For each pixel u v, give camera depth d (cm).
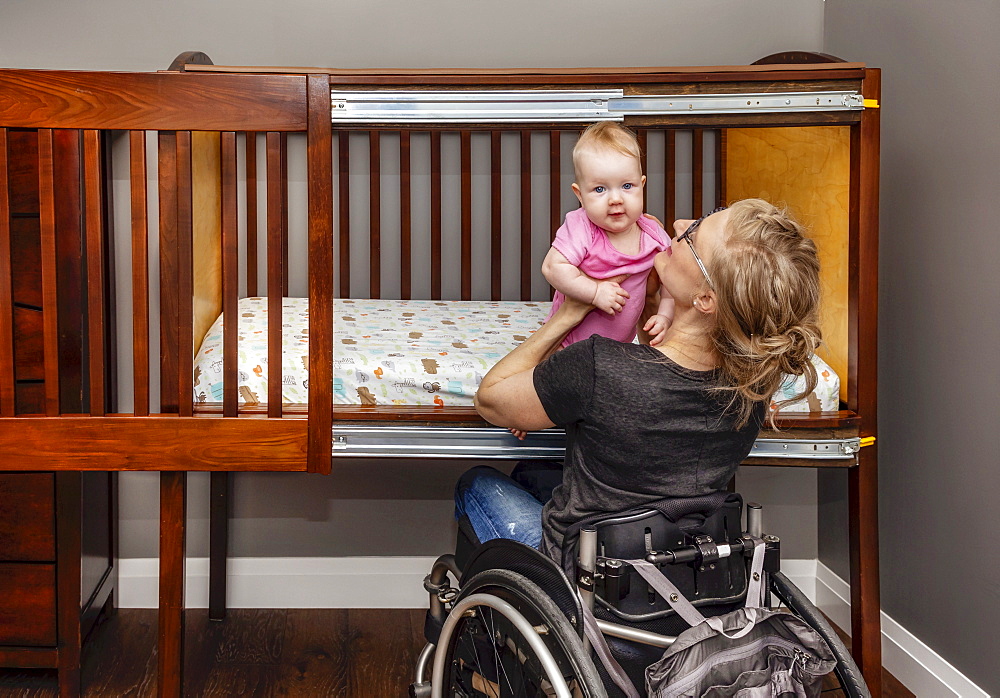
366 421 154
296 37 224
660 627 120
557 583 116
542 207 235
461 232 233
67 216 165
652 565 117
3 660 174
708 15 230
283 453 152
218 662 194
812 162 185
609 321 147
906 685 185
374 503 228
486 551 133
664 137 233
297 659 196
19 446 150
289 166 226
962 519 167
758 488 235
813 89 147
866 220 153
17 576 172
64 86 143
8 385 151
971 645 165
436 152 227
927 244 177
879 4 196
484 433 154
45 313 149
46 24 216
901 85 186
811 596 236
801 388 158
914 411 183
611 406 118
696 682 110
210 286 195
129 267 212
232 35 222
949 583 171
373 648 203
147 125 144
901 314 187
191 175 147
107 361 193
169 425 150
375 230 227
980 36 158
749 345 112
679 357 121
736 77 146
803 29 231
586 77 145
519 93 146
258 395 161
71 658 174
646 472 120
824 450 157
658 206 235
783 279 111
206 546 225
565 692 109
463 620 137
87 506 191
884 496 196
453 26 228
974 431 162
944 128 170
